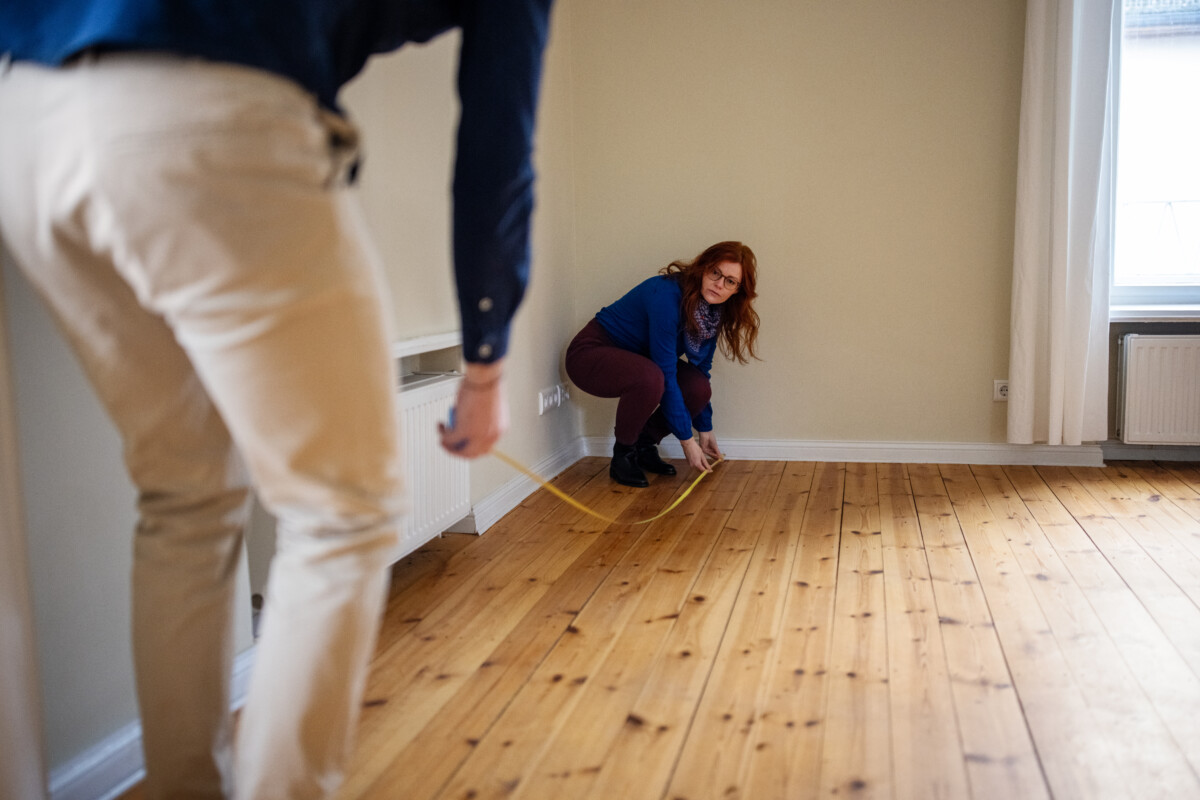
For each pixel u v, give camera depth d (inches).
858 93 155.9
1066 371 150.4
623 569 104.0
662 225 164.6
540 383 148.9
